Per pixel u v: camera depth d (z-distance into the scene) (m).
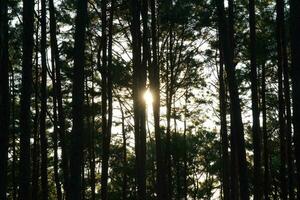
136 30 22.27
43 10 22.36
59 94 23.42
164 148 35.12
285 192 21.03
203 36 31.08
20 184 14.30
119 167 34.62
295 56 8.09
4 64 15.22
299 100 7.95
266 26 25.45
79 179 12.28
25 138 14.16
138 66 21.66
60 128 23.11
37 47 26.66
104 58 24.69
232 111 17.11
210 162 46.22
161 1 26.30
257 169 18.28
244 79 28.58
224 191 27.84
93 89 31.19
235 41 26.95
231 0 19.34
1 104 14.47
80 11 13.27
